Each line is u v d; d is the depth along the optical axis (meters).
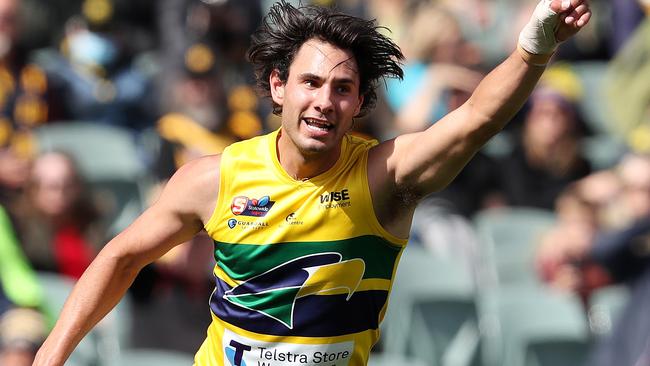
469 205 31.89
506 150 33.12
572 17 11.84
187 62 31.47
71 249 26.50
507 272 29.59
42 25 35.28
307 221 13.11
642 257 27.97
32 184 26.61
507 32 39.19
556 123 32.53
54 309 24.72
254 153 13.42
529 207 32.25
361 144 13.37
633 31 37.34
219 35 32.09
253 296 13.34
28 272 25.16
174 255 24.80
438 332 28.22
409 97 34.16
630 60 35.88
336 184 13.13
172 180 13.80
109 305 13.92
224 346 13.65
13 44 32.38
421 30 34.94
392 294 28.00
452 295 28.38
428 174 12.73
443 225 30.28
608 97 36.25
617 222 29.00
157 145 30.86
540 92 33.09
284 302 13.25
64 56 34.75
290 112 12.90
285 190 13.19
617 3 37.69
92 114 33.94
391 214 13.17
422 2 36.81
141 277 24.83
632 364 25.69
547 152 32.56
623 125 35.44
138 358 24.30
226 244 13.40
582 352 28.14
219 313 13.65
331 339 13.31
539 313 28.38
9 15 32.25
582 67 38.66
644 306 26.05
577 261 28.64
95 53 34.31
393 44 13.29
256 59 13.49
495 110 12.22
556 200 32.28
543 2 11.94
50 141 31.86
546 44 11.98
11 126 31.80
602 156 34.53
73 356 24.72
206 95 30.89
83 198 26.94
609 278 28.44
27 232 26.14
